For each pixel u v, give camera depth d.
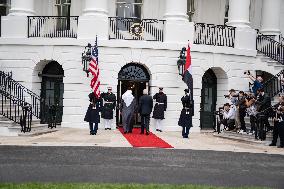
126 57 23.33
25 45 23.75
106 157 12.98
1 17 24.28
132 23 25.61
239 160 13.61
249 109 20.17
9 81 21.78
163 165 11.93
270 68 25.19
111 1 26.09
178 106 23.64
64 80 23.30
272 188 9.17
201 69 24.06
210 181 9.85
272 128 19.06
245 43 25.36
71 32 24.66
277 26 27.98
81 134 19.67
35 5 26.25
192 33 24.03
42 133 19.27
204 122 25.55
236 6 25.66
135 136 19.69
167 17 24.11
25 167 10.70
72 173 10.10
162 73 23.53
